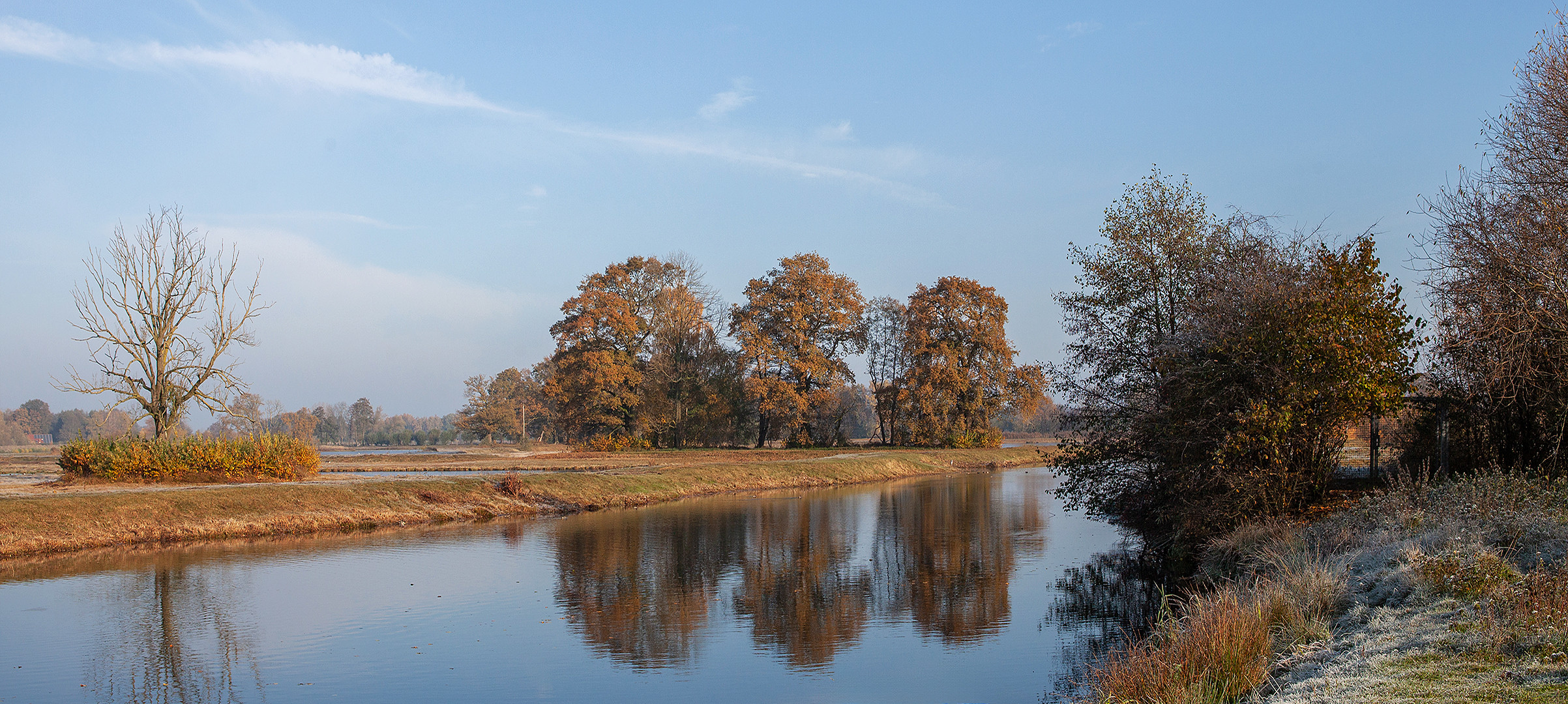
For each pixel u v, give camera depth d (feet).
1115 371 72.38
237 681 38.58
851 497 124.98
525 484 108.27
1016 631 47.55
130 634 46.01
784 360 203.82
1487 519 41.50
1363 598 36.17
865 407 394.52
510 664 41.52
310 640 45.21
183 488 86.69
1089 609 52.24
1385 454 91.45
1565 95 52.65
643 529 88.33
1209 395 58.70
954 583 61.05
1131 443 69.56
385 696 36.96
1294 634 32.96
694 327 212.84
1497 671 24.61
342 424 585.22
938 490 135.74
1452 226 57.67
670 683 39.09
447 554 71.20
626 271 211.61
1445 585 33.45
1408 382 61.41
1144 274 75.61
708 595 57.16
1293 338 54.75
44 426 560.61
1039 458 218.79
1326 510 58.18
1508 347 54.44
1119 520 88.99
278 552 70.95
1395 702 23.39
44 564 64.54
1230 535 56.13
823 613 52.37
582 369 194.39
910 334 214.90
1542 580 29.94
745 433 224.12
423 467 139.74
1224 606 33.24
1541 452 60.95
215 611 50.85
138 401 107.55
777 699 36.60
